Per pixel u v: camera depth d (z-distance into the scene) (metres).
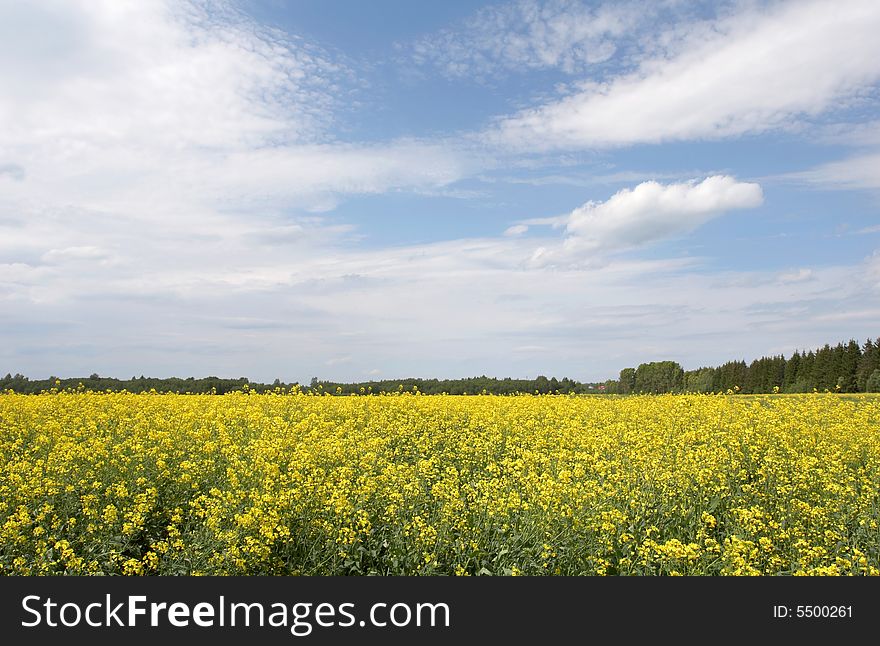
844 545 8.84
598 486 9.88
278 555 8.08
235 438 13.92
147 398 22.14
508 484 10.37
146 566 7.94
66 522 8.69
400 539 8.23
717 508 10.23
